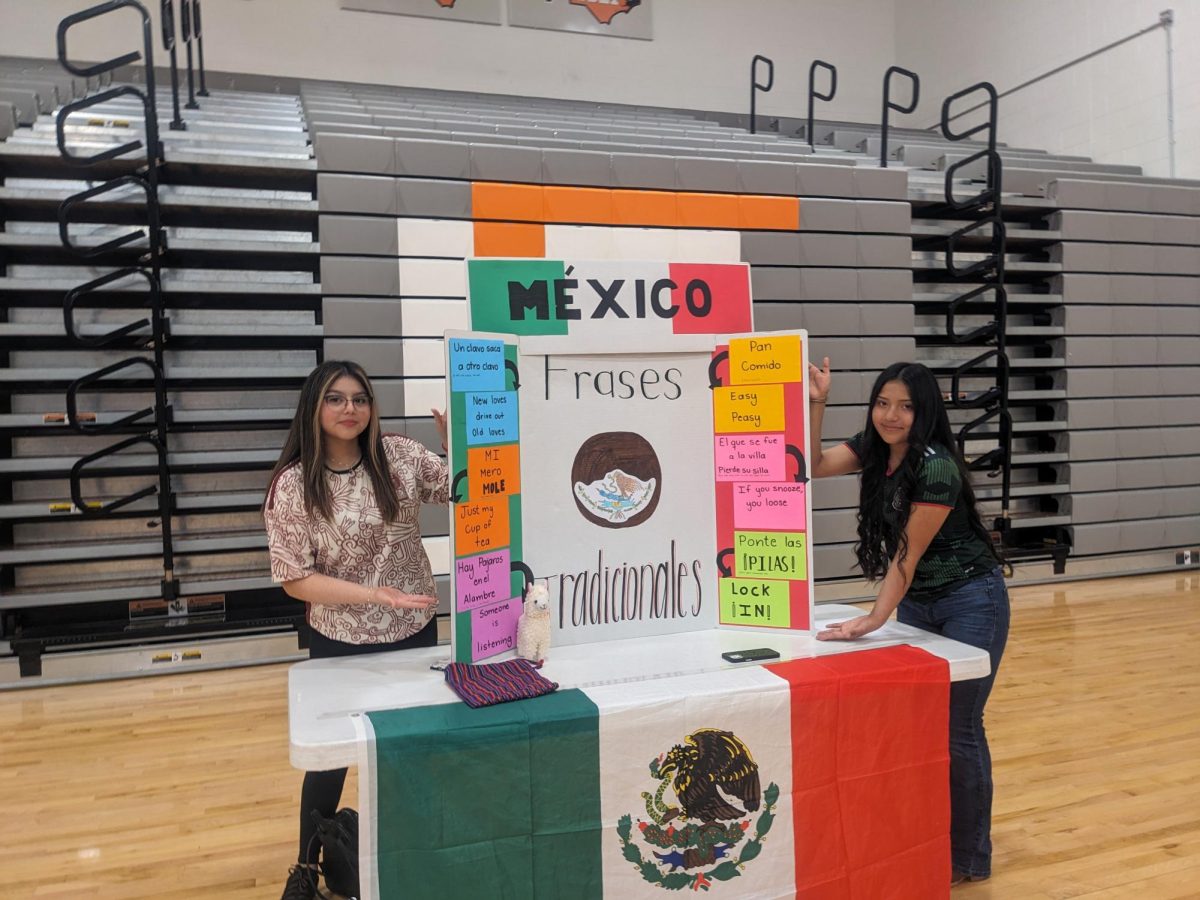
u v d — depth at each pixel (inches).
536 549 81.1
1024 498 261.1
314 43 320.2
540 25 345.7
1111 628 193.9
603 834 66.6
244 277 198.2
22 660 166.4
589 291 81.8
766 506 85.0
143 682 168.2
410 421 188.9
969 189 256.4
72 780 121.5
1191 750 126.3
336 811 88.6
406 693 70.2
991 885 91.0
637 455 84.3
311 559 80.0
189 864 97.9
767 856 71.3
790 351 82.9
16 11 288.4
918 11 390.0
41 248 181.9
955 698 88.8
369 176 188.5
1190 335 265.1
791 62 379.6
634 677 73.2
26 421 176.6
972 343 256.4
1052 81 327.6
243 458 186.7
